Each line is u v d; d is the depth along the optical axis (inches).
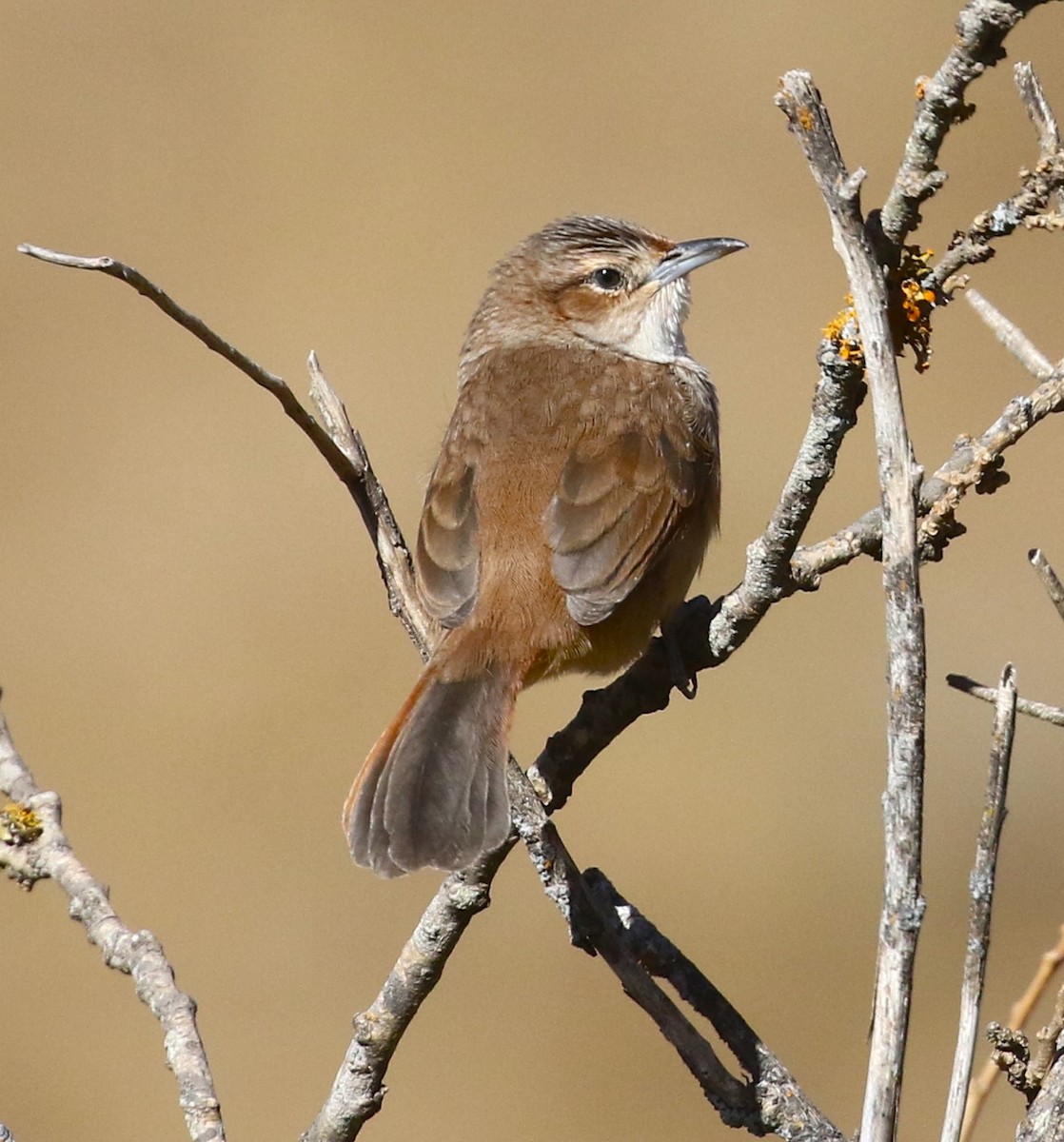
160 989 260.4
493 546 353.7
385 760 315.9
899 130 887.1
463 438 379.2
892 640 218.8
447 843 287.6
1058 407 255.6
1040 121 245.8
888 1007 217.8
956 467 265.7
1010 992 592.7
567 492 358.9
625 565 349.1
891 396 219.3
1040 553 254.5
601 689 312.2
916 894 217.6
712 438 391.9
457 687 333.4
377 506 323.9
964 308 796.0
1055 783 660.7
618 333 437.7
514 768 273.6
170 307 263.7
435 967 277.1
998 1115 506.3
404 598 335.3
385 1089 280.8
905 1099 555.5
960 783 663.8
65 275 852.6
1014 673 232.7
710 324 817.5
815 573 273.3
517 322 441.7
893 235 223.5
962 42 210.8
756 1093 259.1
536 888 639.8
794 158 882.8
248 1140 575.5
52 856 274.5
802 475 255.9
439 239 868.6
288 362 820.0
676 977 269.7
